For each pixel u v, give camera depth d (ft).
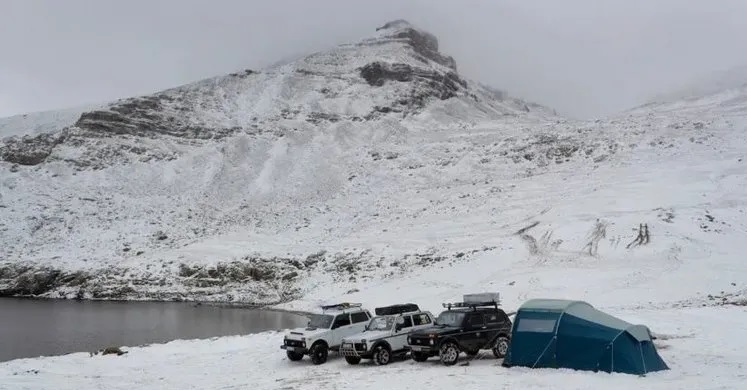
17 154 313.53
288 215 247.29
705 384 40.34
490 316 59.00
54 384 53.72
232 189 285.43
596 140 275.80
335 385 48.55
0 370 60.85
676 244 131.13
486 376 47.78
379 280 157.28
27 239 227.40
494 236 167.84
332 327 65.67
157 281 191.21
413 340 57.11
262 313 148.87
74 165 305.73
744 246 128.67
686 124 268.21
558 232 154.10
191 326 125.90
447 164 293.02
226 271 191.21
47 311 156.97
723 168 192.34
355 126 390.63
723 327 68.90
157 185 288.92
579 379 43.91
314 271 181.98
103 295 187.11
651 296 104.94
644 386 40.57
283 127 380.78
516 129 353.92
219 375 59.16
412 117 419.54
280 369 61.62
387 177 285.43
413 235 190.08
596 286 113.50
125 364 67.62
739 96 327.06
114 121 358.64
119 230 236.22
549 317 50.44
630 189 184.85
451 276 142.00
